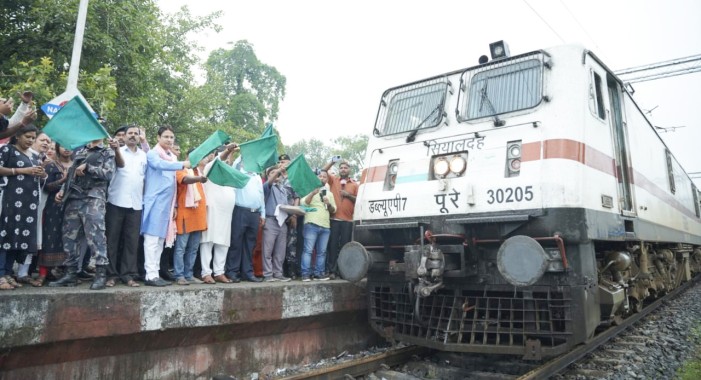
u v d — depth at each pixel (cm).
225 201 636
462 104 616
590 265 520
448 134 608
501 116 571
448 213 568
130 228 555
